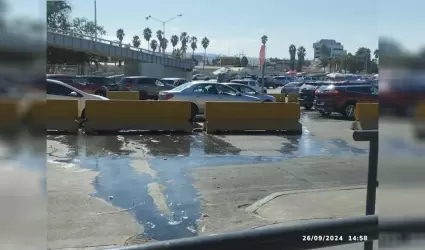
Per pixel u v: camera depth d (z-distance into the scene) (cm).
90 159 863
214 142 1120
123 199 595
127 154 926
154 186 665
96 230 475
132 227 490
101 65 8569
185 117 1266
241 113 1302
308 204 582
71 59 6800
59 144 1025
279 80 6284
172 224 505
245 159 907
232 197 620
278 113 1327
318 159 923
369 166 354
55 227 478
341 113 1955
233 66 12544
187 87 1667
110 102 1219
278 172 788
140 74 6794
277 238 161
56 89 1334
